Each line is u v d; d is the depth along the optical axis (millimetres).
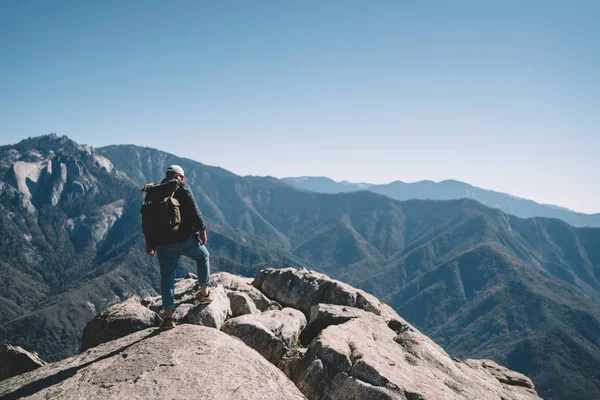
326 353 7555
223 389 5262
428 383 7223
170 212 6875
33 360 11234
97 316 9250
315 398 7031
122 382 5438
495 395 8102
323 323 11008
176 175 7211
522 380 13734
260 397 5246
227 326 8930
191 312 8688
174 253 7301
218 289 10508
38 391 5617
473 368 13375
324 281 13914
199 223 7199
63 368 6312
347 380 6992
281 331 10039
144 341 6719
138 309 9297
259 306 13062
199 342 6461
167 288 7426
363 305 13055
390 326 10641
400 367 7660
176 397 5059
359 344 8242
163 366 5734
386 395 6484
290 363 8148
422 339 9625
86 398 5152
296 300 13812
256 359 6285
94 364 6180
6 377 11070
